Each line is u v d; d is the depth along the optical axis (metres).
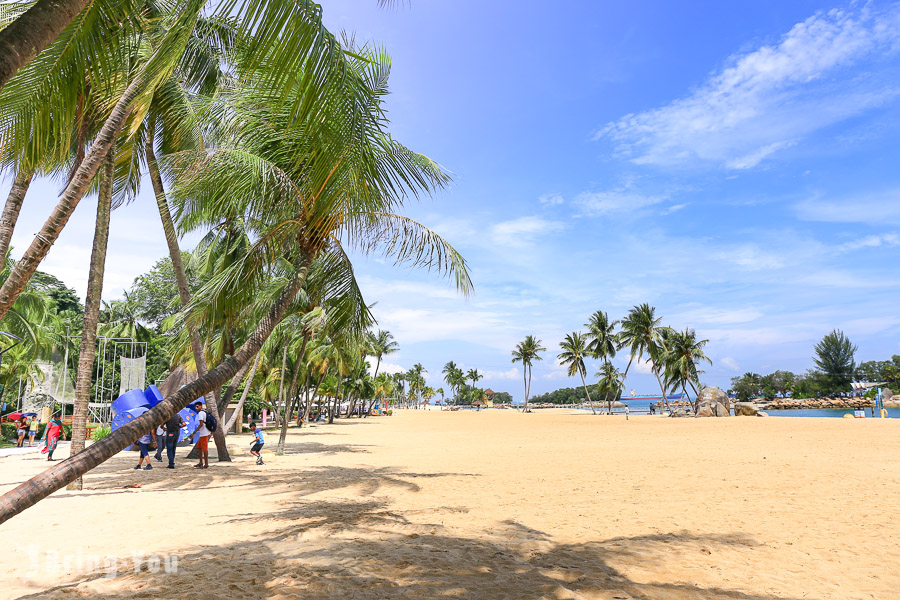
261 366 32.12
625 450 18.11
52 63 4.17
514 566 5.20
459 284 8.02
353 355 9.80
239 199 6.32
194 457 16.14
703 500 8.91
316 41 3.46
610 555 5.63
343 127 3.93
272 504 8.66
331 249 7.54
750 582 4.74
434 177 7.61
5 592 4.31
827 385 93.12
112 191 10.87
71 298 43.75
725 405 52.94
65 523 7.14
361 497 9.39
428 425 44.19
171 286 37.34
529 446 20.69
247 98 5.97
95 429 20.66
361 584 4.57
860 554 5.66
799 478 11.02
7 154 4.72
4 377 28.44
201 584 4.52
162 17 7.37
